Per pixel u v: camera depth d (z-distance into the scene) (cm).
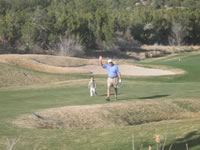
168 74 6319
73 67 7394
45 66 6775
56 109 2212
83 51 12544
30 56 7525
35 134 1546
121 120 2102
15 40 12544
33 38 12131
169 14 17350
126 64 7781
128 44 15738
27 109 2262
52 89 3844
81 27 13612
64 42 11456
